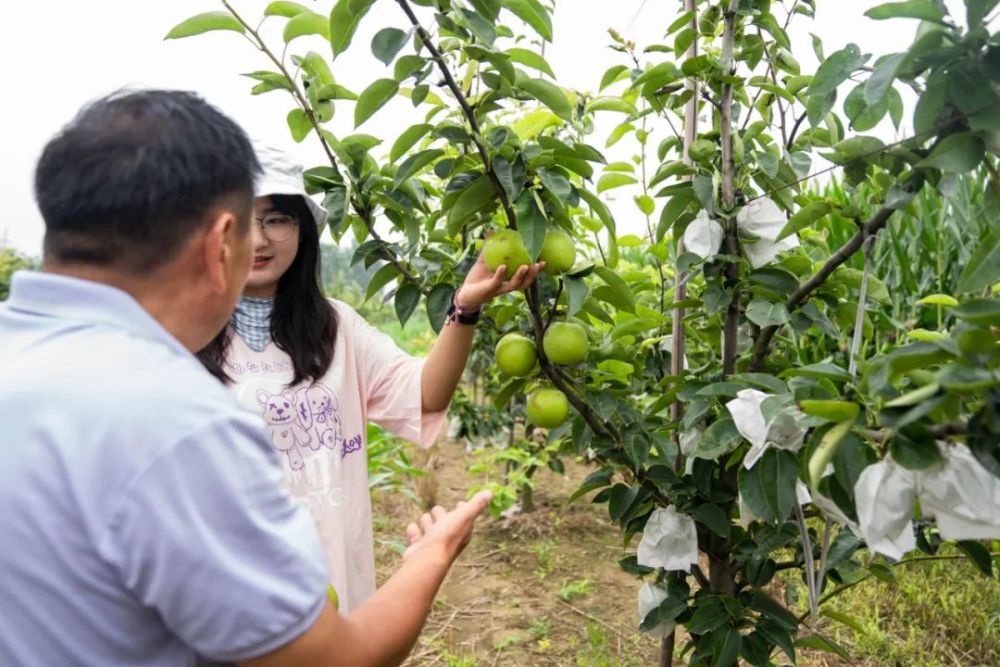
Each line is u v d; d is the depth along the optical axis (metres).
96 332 0.93
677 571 2.19
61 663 0.87
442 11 1.49
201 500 0.85
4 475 0.85
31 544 0.84
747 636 1.95
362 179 1.96
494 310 2.11
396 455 5.69
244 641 0.87
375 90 1.60
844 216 1.67
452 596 3.94
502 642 3.41
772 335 1.91
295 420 1.77
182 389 0.90
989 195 1.39
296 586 0.90
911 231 4.42
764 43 2.00
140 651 0.91
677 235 2.10
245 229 1.04
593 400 1.94
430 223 2.17
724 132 1.88
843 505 1.30
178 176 0.92
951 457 1.13
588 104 2.16
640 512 2.06
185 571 0.84
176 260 0.97
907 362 1.09
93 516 0.83
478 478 6.05
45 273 0.98
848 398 1.29
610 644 3.37
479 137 1.60
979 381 0.98
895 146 1.45
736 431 1.64
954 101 1.22
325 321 1.87
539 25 1.65
